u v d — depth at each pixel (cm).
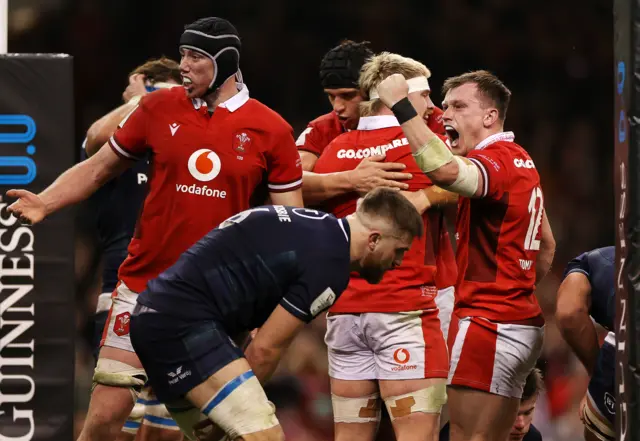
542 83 4525
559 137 4441
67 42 4256
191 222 1350
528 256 1373
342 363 1464
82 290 3309
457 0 4528
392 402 1412
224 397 1155
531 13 4525
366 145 1473
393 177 1429
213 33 1325
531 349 1374
